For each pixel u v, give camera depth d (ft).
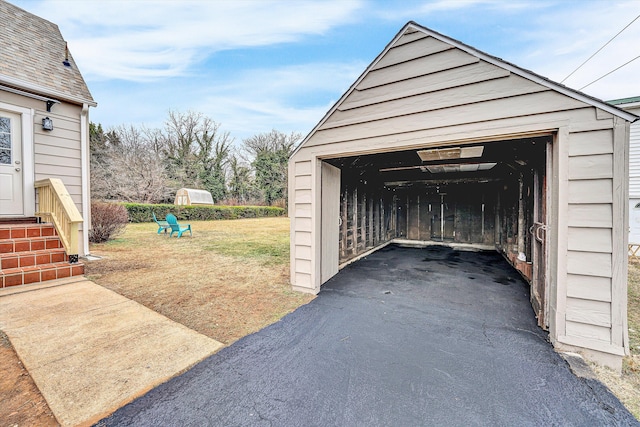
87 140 19.49
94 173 61.93
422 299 11.98
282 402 5.68
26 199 16.71
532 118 8.14
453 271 17.10
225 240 28.43
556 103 7.83
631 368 6.98
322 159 13.01
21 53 17.48
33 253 13.42
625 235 7.14
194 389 6.02
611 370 6.90
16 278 12.33
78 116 19.10
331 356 7.40
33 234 14.42
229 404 5.60
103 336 8.24
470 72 9.07
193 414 5.32
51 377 6.30
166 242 26.55
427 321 9.70
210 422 5.14
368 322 9.59
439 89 9.61
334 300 11.76
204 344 7.91
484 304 11.40
